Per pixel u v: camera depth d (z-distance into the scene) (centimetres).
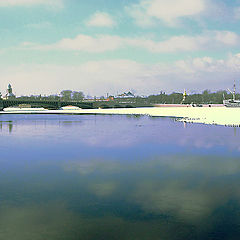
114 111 12450
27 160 1848
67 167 1638
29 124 5200
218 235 768
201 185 1259
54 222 857
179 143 2577
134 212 931
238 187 1225
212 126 4309
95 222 853
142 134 3362
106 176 1432
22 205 1005
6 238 757
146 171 1534
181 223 844
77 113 10700
